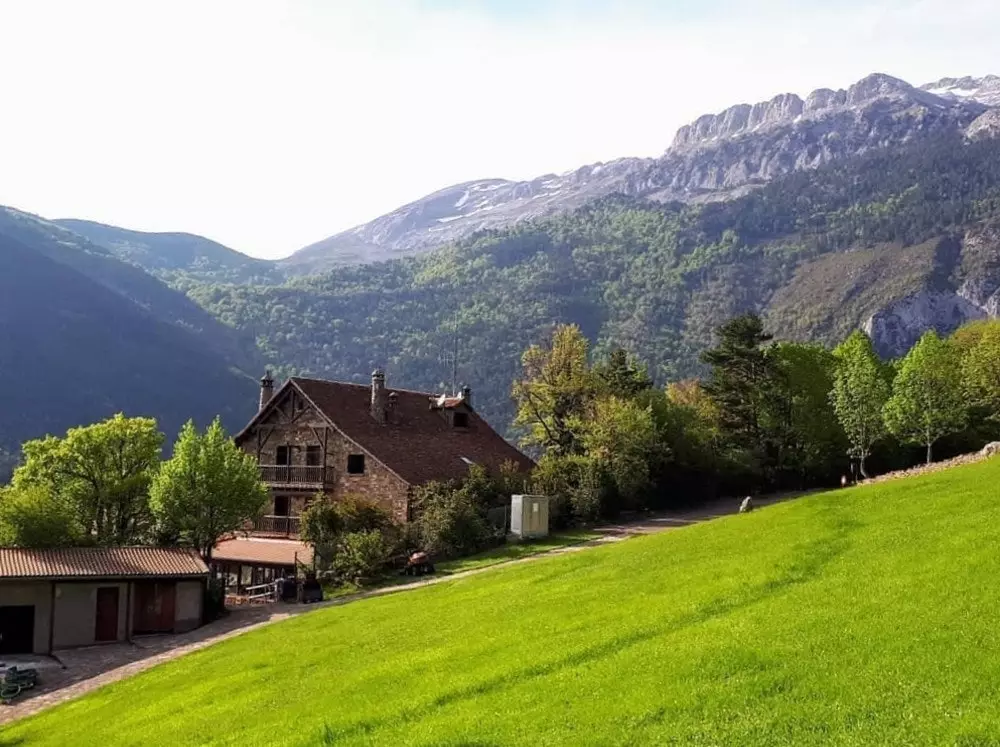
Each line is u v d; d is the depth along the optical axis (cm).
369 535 5469
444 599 3431
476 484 6197
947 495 2994
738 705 1550
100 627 4597
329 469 6488
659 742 1461
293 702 2239
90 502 5819
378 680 2214
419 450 6725
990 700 1409
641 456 6731
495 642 2330
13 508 5159
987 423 8075
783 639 1828
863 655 1672
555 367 7819
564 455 7356
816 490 8038
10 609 4453
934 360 6812
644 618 2234
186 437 5447
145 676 3319
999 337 8550
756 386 8294
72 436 5847
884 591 2038
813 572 2369
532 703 1759
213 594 4988
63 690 3494
